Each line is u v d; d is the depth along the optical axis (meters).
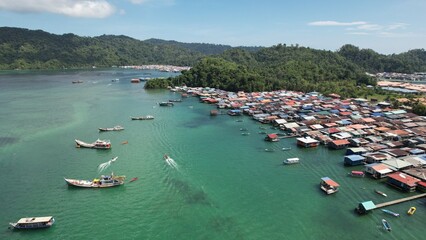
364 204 77.31
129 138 137.50
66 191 88.62
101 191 88.69
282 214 77.44
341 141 125.06
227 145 128.25
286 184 93.19
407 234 69.12
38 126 154.88
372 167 97.50
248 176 98.44
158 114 186.88
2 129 148.50
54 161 110.00
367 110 180.00
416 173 94.00
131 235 69.25
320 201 83.38
